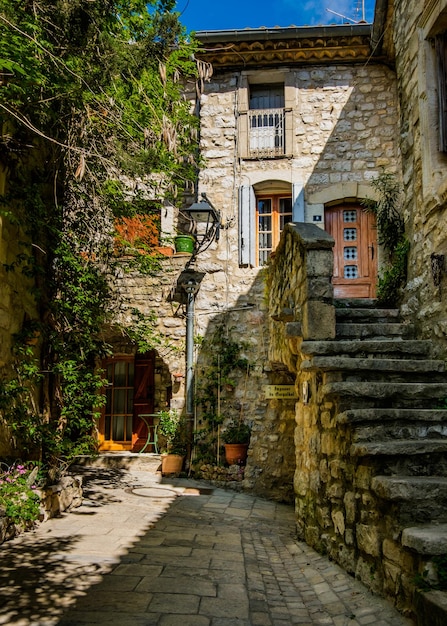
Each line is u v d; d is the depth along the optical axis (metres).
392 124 9.47
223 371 9.19
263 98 10.19
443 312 4.72
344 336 5.41
